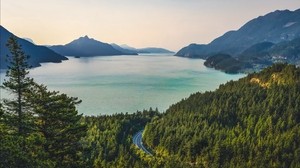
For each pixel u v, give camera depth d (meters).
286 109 182.50
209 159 139.00
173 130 174.62
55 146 47.56
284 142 137.38
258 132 156.38
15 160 29.95
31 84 44.59
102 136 174.75
